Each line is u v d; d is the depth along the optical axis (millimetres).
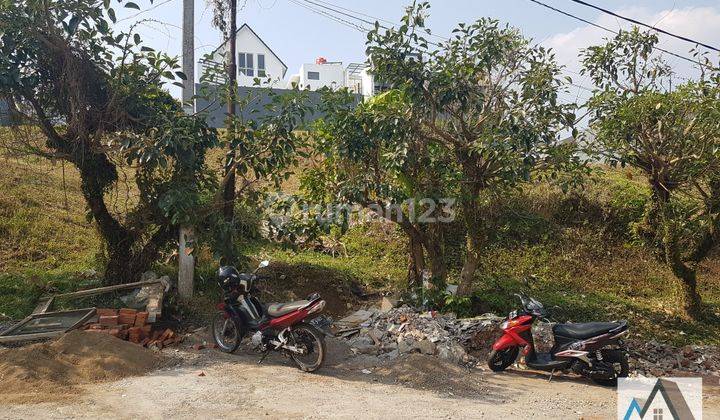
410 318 8055
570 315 10141
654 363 8453
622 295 11734
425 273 9383
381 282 10422
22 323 7227
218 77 8781
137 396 5586
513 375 7309
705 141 9000
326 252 11844
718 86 9359
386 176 9133
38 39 7430
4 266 9500
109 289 8117
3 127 7953
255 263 10188
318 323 6949
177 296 8523
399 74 8305
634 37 10773
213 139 8273
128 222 8609
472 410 5652
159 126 7828
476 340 7914
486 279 11234
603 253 13055
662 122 9414
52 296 8086
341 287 9883
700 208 10172
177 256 9438
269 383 6195
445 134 8578
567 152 8805
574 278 12133
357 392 6039
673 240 10320
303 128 8773
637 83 11023
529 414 5656
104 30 7551
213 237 8109
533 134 7863
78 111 7715
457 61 8625
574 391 6699
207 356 7113
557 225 13453
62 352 6359
